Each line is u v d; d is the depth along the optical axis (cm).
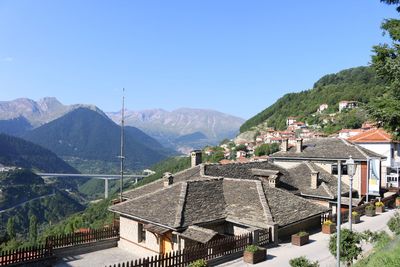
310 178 3891
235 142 19900
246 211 2639
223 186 2989
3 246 5641
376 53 2089
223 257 2180
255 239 2370
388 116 1962
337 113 16650
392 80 2098
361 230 3023
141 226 2653
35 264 2247
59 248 2473
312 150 4416
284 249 2455
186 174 3397
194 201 2623
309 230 3008
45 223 14375
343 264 1950
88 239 2667
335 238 1900
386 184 5275
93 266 2331
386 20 2058
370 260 1647
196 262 1931
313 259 2238
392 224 2644
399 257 1473
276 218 2586
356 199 3856
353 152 4091
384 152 5356
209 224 2523
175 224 2303
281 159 4566
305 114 19562
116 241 2803
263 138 17900
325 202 3622
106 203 10769
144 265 1905
